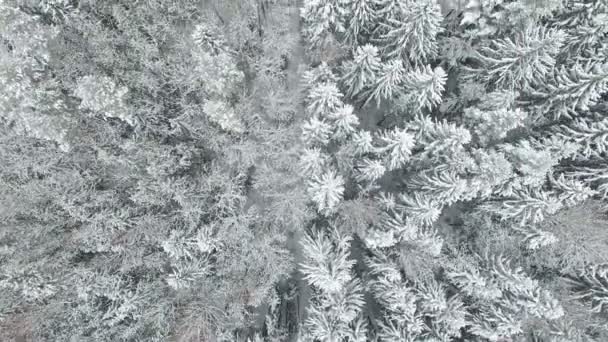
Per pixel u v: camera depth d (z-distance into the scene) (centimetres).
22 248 2055
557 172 2153
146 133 2142
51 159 2083
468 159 1895
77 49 2030
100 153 2045
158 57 2097
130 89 2111
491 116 1903
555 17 2055
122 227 2089
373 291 2156
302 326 2164
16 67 1816
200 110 2162
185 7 2080
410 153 1947
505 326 1967
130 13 2008
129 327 2117
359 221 2012
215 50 2055
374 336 2130
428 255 2009
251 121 2147
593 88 1888
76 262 2167
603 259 2041
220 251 2167
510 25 2019
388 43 2105
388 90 2014
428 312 2047
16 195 2064
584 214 2044
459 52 2106
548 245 2119
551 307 1925
